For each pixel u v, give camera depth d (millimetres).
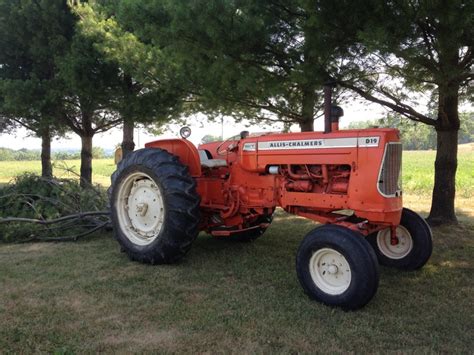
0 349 2961
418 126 8086
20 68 11078
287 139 4496
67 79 9445
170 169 4867
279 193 4617
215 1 5176
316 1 4664
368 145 3947
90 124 11930
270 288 4168
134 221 5266
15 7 10141
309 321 3416
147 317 3484
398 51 4586
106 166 32844
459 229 6684
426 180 15070
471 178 16438
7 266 4836
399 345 3045
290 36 5762
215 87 7305
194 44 5871
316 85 5664
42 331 3219
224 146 5465
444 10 4082
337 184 4191
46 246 5820
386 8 4465
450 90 5305
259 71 6125
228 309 3648
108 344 3027
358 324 3361
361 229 4062
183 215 4758
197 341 3078
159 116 10203
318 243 3777
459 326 3342
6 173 25109
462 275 4602
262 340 3098
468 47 5117
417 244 4746
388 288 4219
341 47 5188
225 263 5027
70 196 6863
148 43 8812
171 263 4965
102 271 4688
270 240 6195
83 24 9352
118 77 9914
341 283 3734
